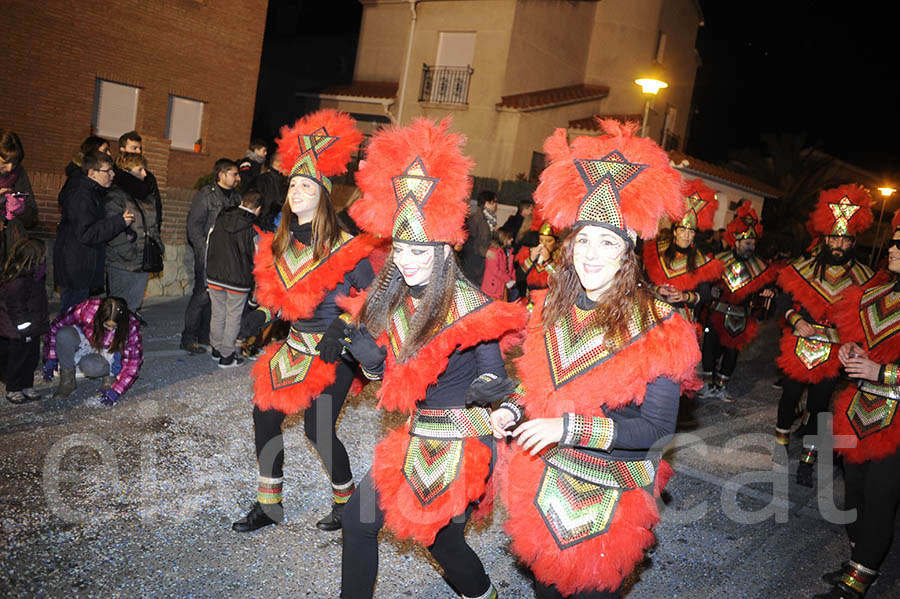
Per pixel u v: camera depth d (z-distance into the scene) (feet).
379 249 12.89
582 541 8.07
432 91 64.39
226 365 22.50
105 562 11.14
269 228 25.68
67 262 20.20
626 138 8.21
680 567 13.79
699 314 28.40
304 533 12.99
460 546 9.29
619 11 69.51
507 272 29.19
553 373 8.27
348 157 12.78
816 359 19.31
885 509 12.59
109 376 18.19
